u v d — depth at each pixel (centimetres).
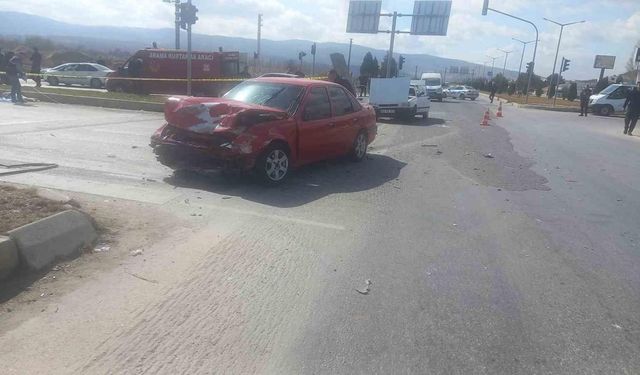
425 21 4153
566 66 3734
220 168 729
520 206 764
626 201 837
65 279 418
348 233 584
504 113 3105
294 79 924
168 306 388
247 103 808
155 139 772
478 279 477
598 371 339
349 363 332
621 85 3338
